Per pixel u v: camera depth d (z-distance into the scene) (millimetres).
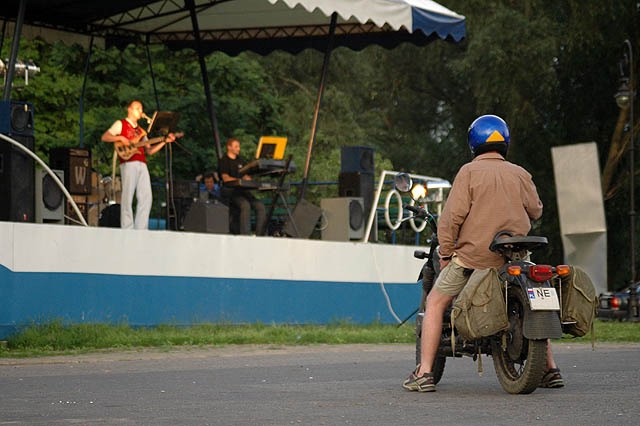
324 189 67062
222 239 35094
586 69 74438
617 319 52688
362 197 41156
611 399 15398
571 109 75688
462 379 19547
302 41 47031
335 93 87500
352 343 32594
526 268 16047
